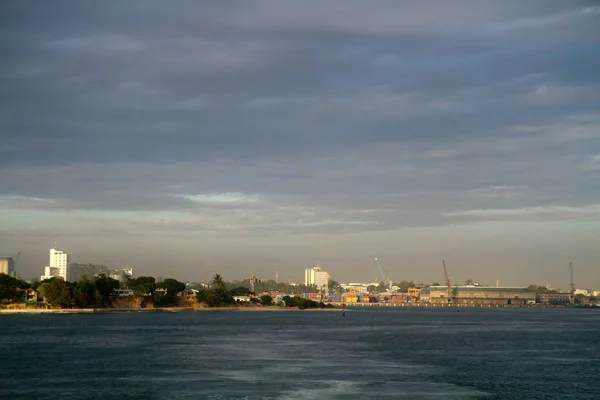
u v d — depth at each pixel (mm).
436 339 193125
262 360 131000
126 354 142375
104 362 127562
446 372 116000
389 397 90812
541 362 133000
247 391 94375
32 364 124688
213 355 140625
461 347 165750
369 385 100125
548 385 103500
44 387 98625
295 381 103312
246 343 172125
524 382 106125
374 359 134750
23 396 91875
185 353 144750
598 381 107875
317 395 91688
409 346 167000
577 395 95750
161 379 105250
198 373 111938
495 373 115812
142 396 91188
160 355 140375
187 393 93312
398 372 114750
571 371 119438
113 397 90750
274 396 90875
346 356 140125
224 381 103125
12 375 110312
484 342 183125
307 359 133375
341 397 90438
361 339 189625
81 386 99312
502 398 92500
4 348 156250
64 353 144625
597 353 152125
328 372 113562
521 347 167375
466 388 99375
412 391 95688
